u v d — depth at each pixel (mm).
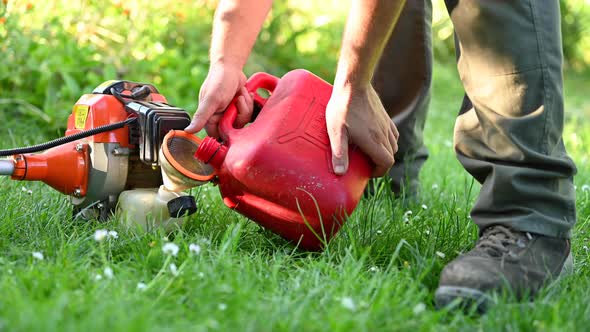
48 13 3957
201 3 5137
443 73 7141
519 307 1444
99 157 1931
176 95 4066
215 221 2059
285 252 1797
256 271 1652
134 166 2018
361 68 1687
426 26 2248
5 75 3457
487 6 1607
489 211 1685
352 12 1662
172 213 1850
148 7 4316
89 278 1459
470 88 1712
